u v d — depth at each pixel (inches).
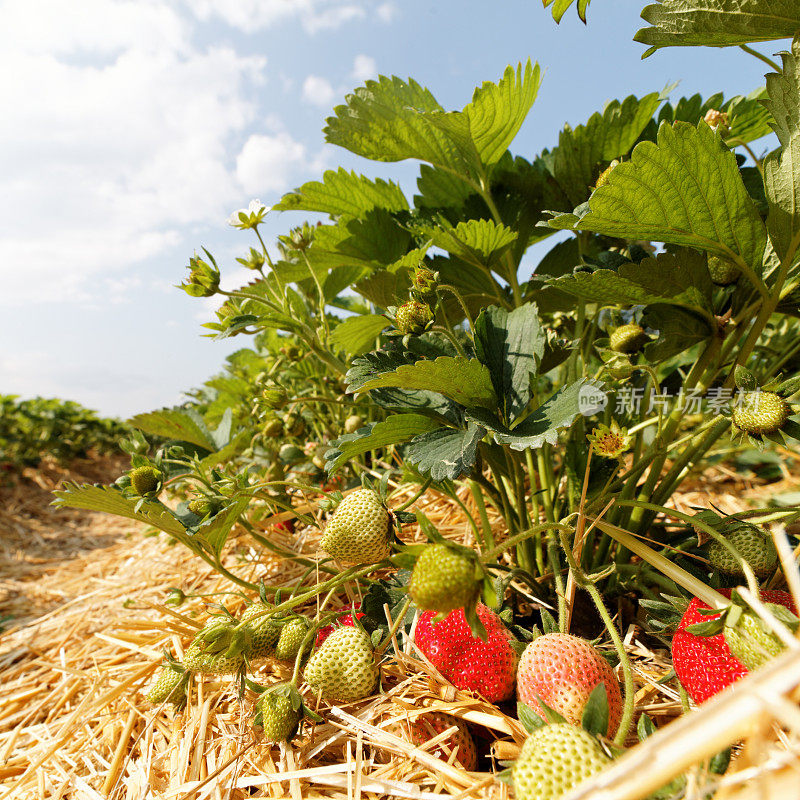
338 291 18.1
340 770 7.0
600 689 5.4
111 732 9.8
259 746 8.1
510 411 9.2
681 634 6.7
